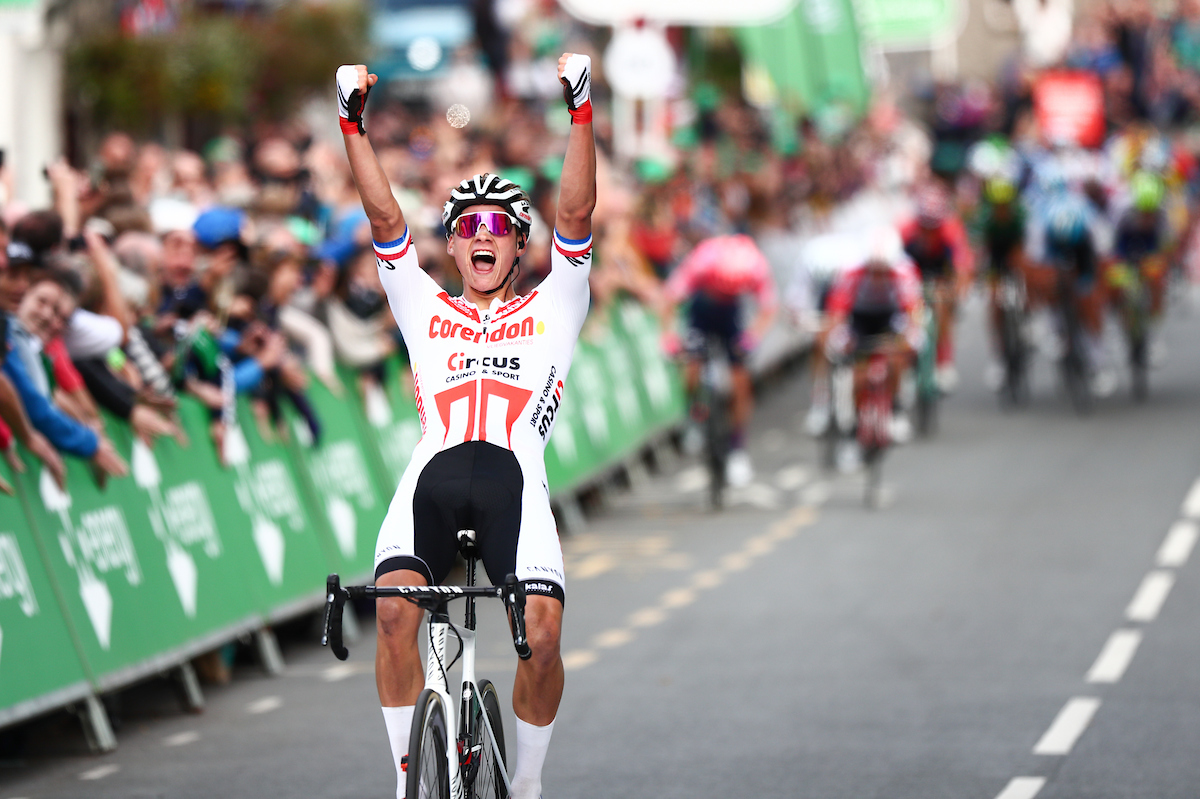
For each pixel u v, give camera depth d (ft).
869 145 330.75
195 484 83.15
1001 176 177.47
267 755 69.10
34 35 114.62
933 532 120.37
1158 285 198.08
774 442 170.81
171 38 169.68
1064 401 184.96
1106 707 73.56
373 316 104.99
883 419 133.69
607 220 149.07
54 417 70.64
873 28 354.13
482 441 49.06
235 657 89.30
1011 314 181.98
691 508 136.87
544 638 47.70
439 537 48.83
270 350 90.48
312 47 199.93
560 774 65.16
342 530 97.14
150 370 80.84
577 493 138.00
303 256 98.73
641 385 157.79
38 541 69.31
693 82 260.42
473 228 50.19
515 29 243.40
